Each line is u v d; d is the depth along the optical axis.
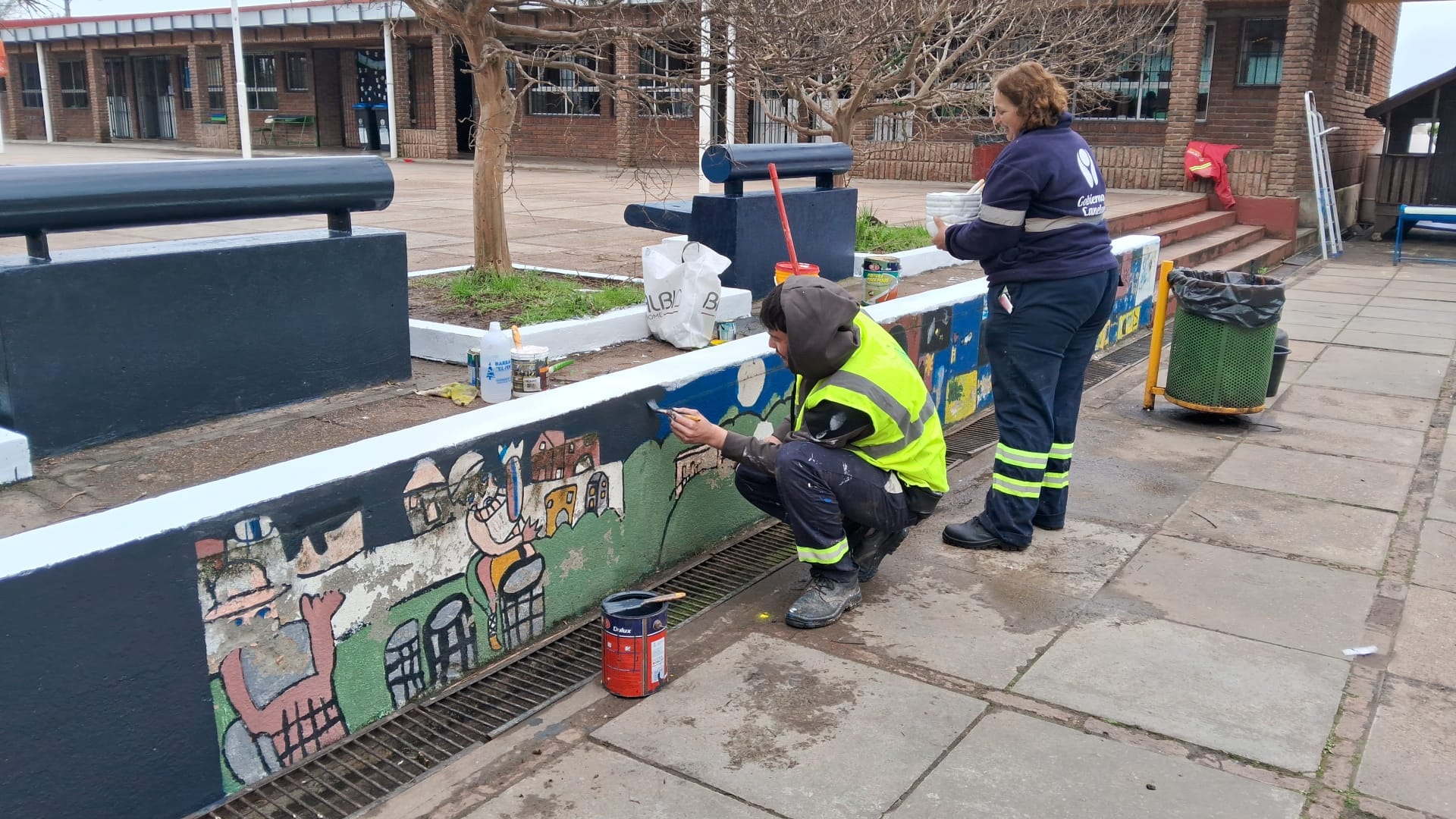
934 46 9.34
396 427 4.05
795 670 3.47
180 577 2.56
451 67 23.09
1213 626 3.79
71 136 33.19
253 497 2.71
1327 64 16.50
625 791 2.82
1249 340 6.12
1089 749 3.01
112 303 3.66
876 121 18.44
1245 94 16.98
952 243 4.27
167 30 26.69
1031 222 4.12
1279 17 16.47
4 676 2.28
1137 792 2.82
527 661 3.51
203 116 28.19
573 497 3.67
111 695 2.47
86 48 29.31
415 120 26.08
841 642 3.66
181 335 3.88
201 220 3.86
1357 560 4.40
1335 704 3.27
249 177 3.94
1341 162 17.92
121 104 32.06
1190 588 4.11
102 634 2.43
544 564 3.61
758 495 4.02
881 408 3.63
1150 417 6.57
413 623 3.18
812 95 10.51
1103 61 10.16
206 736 2.69
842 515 3.78
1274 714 3.21
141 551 2.47
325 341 4.38
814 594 3.82
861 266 7.93
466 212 11.59
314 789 2.83
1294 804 2.78
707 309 5.53
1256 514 4.93
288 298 4.20
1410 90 16.64
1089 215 4.14
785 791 2.82
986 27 8.81
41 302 3.47
